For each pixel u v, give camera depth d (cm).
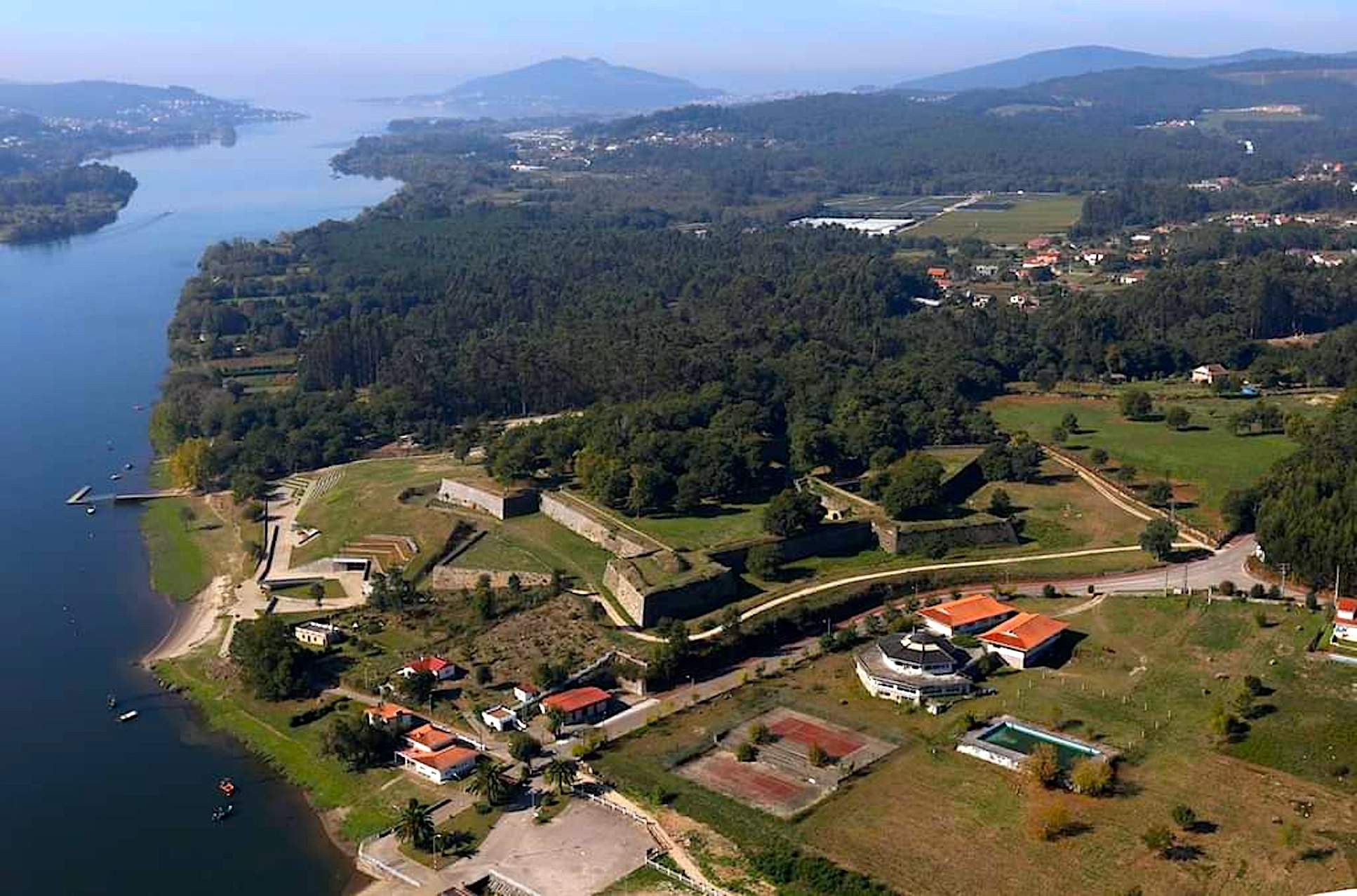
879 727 16238
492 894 13425
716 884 13125
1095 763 14350
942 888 12631
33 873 14375
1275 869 12644
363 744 16250
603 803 14862
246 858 14562
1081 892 12475
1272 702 15888
